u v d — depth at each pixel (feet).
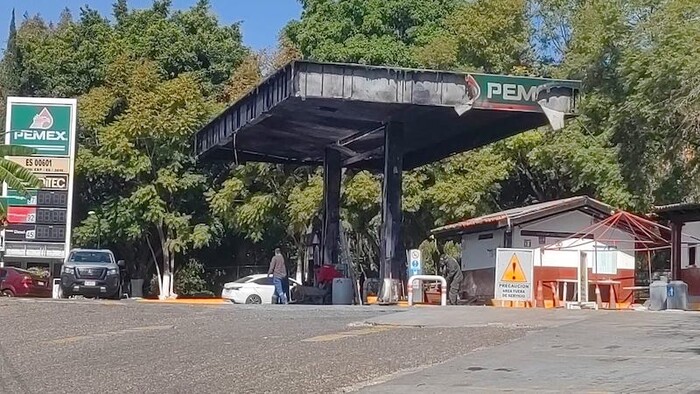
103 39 169.68
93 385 39.24
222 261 168.04
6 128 135.33
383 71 82.53
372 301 108.47
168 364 44.62
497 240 103.60
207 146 112.98
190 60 166.61
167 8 174.29
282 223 149.48
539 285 95.76
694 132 103.55
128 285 160.04
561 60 154.30
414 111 88.17
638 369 37.47
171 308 78.89
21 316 72.59
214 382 38.58
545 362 40.34
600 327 54.60
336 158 111.45
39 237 134.41
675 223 96.94
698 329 52.85
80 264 113.39
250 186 149.28
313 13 158.40
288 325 61.62
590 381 34.83
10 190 133.18
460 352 45.11
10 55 183.83
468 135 102.94
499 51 147.74
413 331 55.62
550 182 151.94
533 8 156.76
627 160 120.47
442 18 157.89
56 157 136.05
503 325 57.21
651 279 108.78
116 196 153.99
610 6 127.13
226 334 56.90
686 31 106.52
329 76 81.35
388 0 156.15
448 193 137.08
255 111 92.63
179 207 155.63
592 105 128.88
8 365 46.44
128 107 152.76
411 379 37.09
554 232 100.37
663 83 105.91
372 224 141.69
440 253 141.90
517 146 138.92
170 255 154.71
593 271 98.27
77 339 56.80
